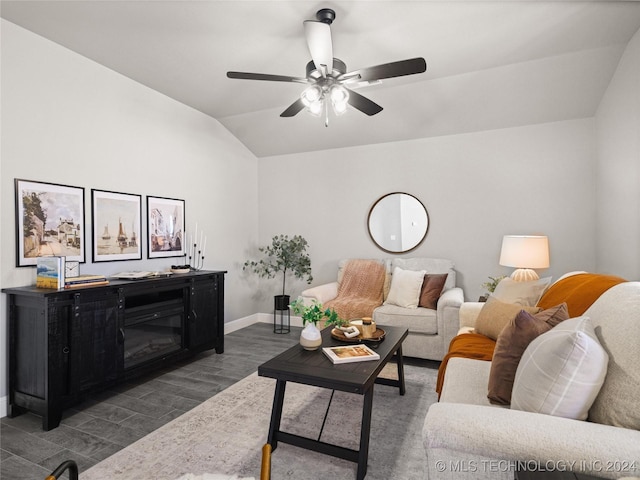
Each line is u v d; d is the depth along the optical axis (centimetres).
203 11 235
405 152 432
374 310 357
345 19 243
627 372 110
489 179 392
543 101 345
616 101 298
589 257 352
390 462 186
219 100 384
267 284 505
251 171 501
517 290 248
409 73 225
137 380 296
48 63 269
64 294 233
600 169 335
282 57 296
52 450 198
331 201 472
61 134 277
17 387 237
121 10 234
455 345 238
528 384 122
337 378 176
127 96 330
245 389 278
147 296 298
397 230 436
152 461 187
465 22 249
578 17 244
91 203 298
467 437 105
